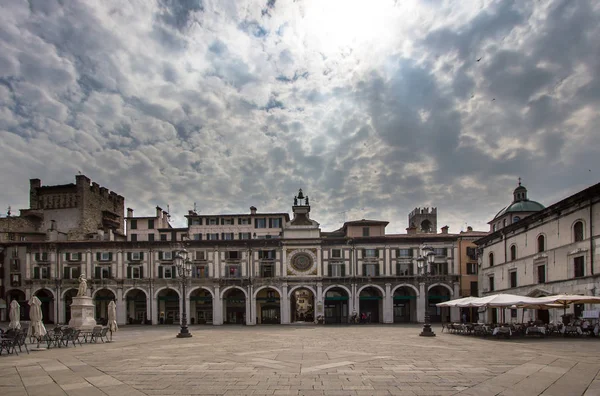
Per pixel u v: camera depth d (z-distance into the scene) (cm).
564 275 4856
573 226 4728
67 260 8319
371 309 8300
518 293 5906
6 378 1955
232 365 2291
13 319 3759
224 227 9050
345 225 8719
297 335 4694
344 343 3569
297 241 8162
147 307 8131
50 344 3581
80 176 9544
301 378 1900
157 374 2027
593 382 1794
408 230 9038
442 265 7975
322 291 8044
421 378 1886
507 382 1800
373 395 1588
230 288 8131
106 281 8194
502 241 6469
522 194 7081
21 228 9300
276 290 8088
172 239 9325
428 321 4381
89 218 9675
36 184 9844
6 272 8325
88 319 4734
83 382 1855
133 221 9450
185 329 4503
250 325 7669
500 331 3966
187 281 8162
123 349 3172
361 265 8075
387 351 2911
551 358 2475
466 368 2144
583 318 4350
